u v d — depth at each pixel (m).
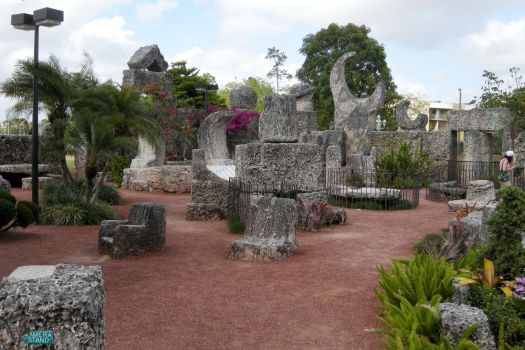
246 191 10.46
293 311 5.57
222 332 5.01
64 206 11.16
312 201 11.05
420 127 23.56
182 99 31.95
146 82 20.50
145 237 8.17
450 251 6.52
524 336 4.45
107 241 8.21
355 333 5.00
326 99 37.12
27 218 9.40
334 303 5.80
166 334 4.93
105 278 6.76
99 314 3.10
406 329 4.38
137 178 17.69
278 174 10.90
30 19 10.97
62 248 8.55
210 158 18.05
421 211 13.41
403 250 8.51
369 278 6.76
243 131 21.14
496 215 5.64
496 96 23.39
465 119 21.08
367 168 18.98
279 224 8.40
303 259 7.83
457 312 4.20
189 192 17.14
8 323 2.91
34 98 10.90
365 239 9.47
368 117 22.95
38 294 2.94
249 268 7.32
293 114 11.30
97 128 11.29
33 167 10.93
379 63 37.59
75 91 12.16
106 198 13.77
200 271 7.18
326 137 21.83
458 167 19.92
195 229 10.52
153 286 6.43
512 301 4.86
